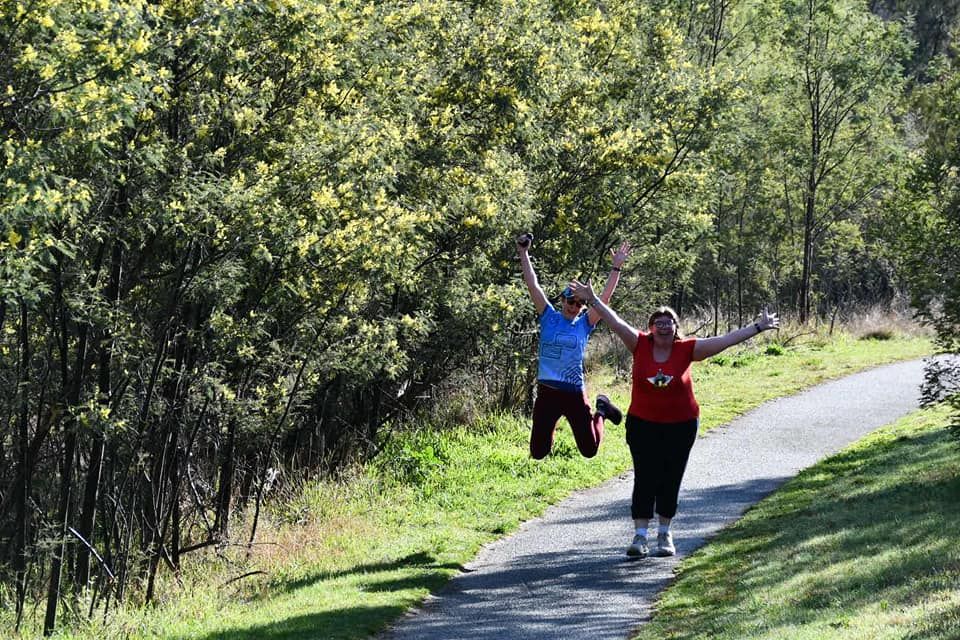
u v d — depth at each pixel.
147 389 36.56
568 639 24.77
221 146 37.09
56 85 26.53
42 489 40.78
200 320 37.97
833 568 26.55
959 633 18.06
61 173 31.09
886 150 121.06
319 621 26.97
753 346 94.69
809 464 48.03
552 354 30.34
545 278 56.31
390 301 49.84
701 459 50.53
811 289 137.62
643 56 63.88
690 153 61.94
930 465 40.28
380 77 45.34
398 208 39.56
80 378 33.56
